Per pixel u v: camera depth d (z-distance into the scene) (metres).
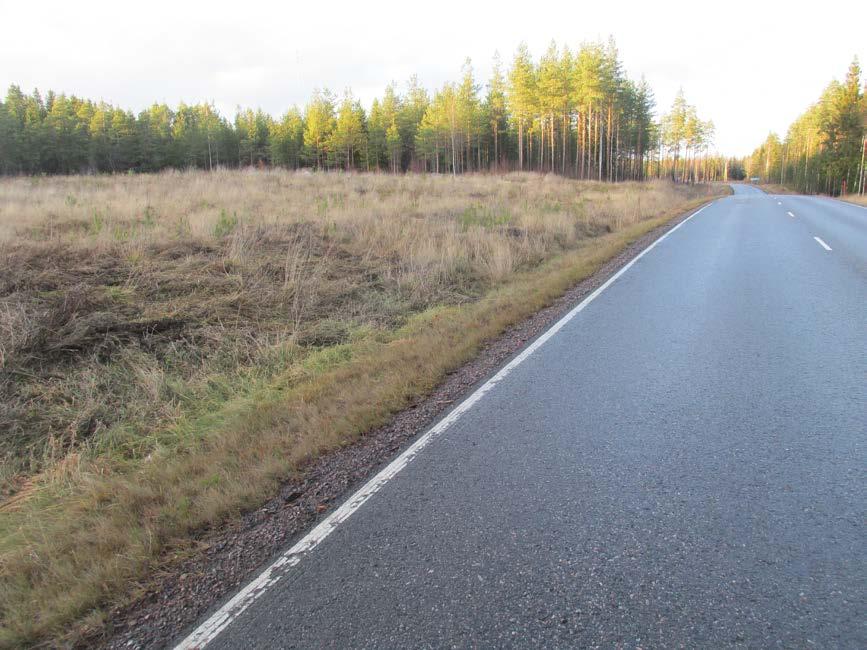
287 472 3.57
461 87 56.25
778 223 17.30
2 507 3.69
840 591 2.19
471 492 3.12
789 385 4.42
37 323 5.65
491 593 2.30
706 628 2.04
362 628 2.16
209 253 9.12
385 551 2.65
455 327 6.83
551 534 2.68
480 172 48.56
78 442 4.45
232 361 5.99
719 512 2.77
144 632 2.29
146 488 3.50
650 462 3.32
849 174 55.62
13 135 57.53
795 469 3.14
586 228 16.34
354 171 39.59
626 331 6.31
